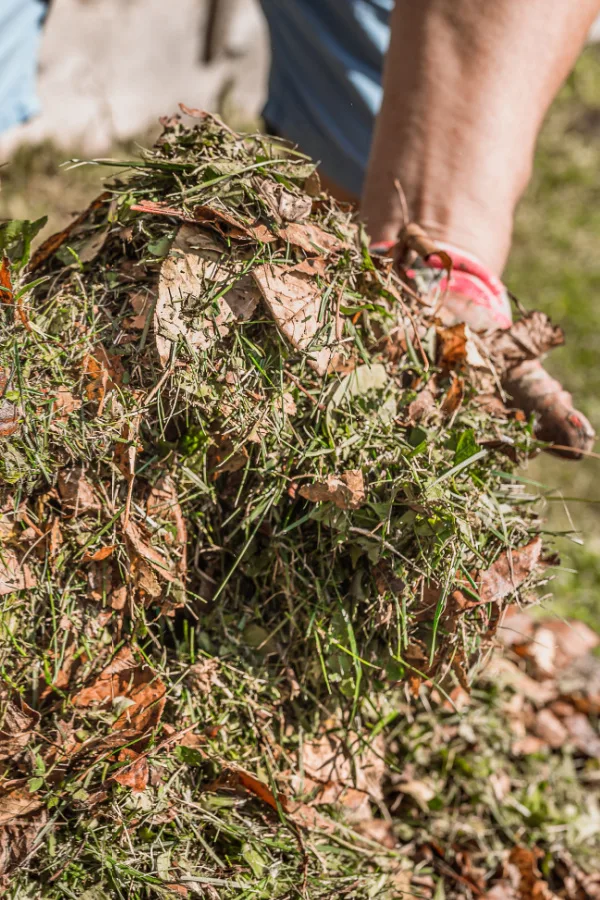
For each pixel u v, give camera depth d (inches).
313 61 52.8
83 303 36.6
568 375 71.4
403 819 40.0
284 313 36.0
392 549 36.1
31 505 36.2
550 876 40.6
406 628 36.6
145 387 36.1
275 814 37.1
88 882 35.6
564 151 102.7
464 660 36.8
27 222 36.8
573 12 41.6
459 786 40.9
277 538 37.1
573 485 62.1
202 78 79.5
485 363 38.1
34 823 35.6
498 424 38.0
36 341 36.0
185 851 36.2
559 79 41.9
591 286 83.0
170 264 36.0
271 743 37.4
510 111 41.2
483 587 36.4
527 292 79.9
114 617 36.8
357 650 37.1
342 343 36.7
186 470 36.5
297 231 36.7
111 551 36.2
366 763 38.5
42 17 54.6
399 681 37.3
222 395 36.0
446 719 41.4
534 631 44.8
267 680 37.5
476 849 40.1
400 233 39.4
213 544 37.3
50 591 36.3
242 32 78.8
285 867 36.6
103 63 69.9
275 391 36.2
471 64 41.1
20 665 36.4
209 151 37.3
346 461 36.5
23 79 54.7
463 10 41.1
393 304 37.6
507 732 42.1
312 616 36.8
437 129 41.0
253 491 36.8
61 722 36.2
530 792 41.4
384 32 50.9
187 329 35.9
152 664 36.8
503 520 36.6
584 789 42.3
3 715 36.0
